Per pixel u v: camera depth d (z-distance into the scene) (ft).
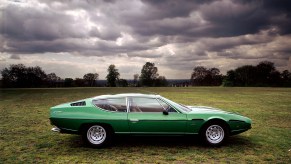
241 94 105.60
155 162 19.15
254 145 23.86
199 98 83.35
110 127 22.89
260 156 20.59
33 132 29.58
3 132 29.55
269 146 23.54
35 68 276.82
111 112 22.90
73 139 26.27
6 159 19.88
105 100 23.53
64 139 26.30
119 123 22.57
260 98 82.43
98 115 22.72
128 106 23.15
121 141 25.25
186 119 22.70
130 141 25.26
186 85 274.16
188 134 22.91
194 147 23.13
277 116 42.04
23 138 26.71
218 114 23.27
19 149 22.65
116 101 23.41
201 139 23.93
